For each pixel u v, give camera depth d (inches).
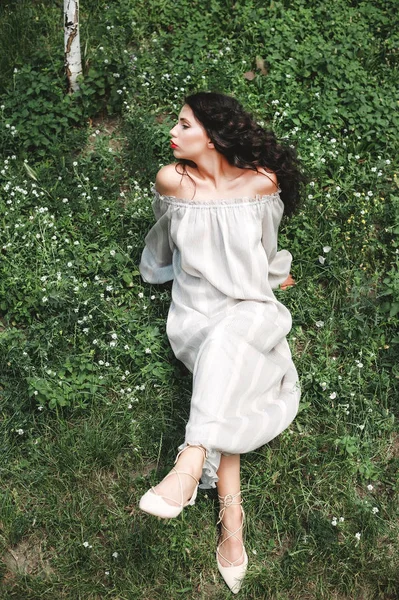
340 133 218.7
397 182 205.5
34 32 238.2
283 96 221.8
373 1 257.4
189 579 147.9
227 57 234.1
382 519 154.0
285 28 238.5
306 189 199.9
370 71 236.2
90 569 147.0
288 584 146.3
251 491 158.1
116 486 157.4
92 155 210.8
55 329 173.2
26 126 210.5
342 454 162.4
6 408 166.6
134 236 194.5
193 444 139.3
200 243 162.7
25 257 187.8
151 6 245.8
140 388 168.6
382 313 182.4
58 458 159.5
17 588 144.1
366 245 192.4
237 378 147.6
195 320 161.2
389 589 146.6
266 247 171.6
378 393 172.6
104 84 220.2
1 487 157.0
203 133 159.2
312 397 170.7
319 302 185.2
